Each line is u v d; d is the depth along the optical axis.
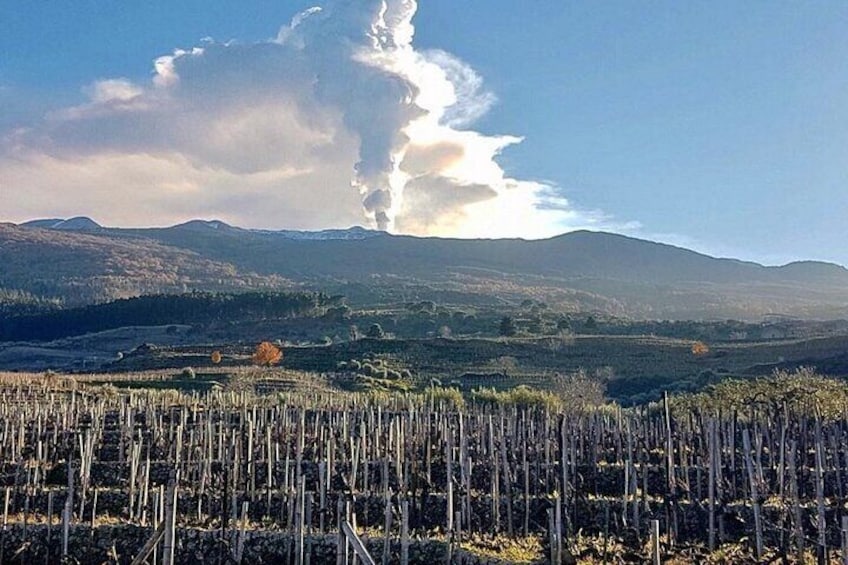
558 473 27.44
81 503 24.70
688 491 26.72
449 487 20.97
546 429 31.05
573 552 21.41
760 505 24.45
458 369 88.38
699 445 33.09
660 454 34.19
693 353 92.75
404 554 17.22
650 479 30.33
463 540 23.14
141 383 73.31
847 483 28.73
